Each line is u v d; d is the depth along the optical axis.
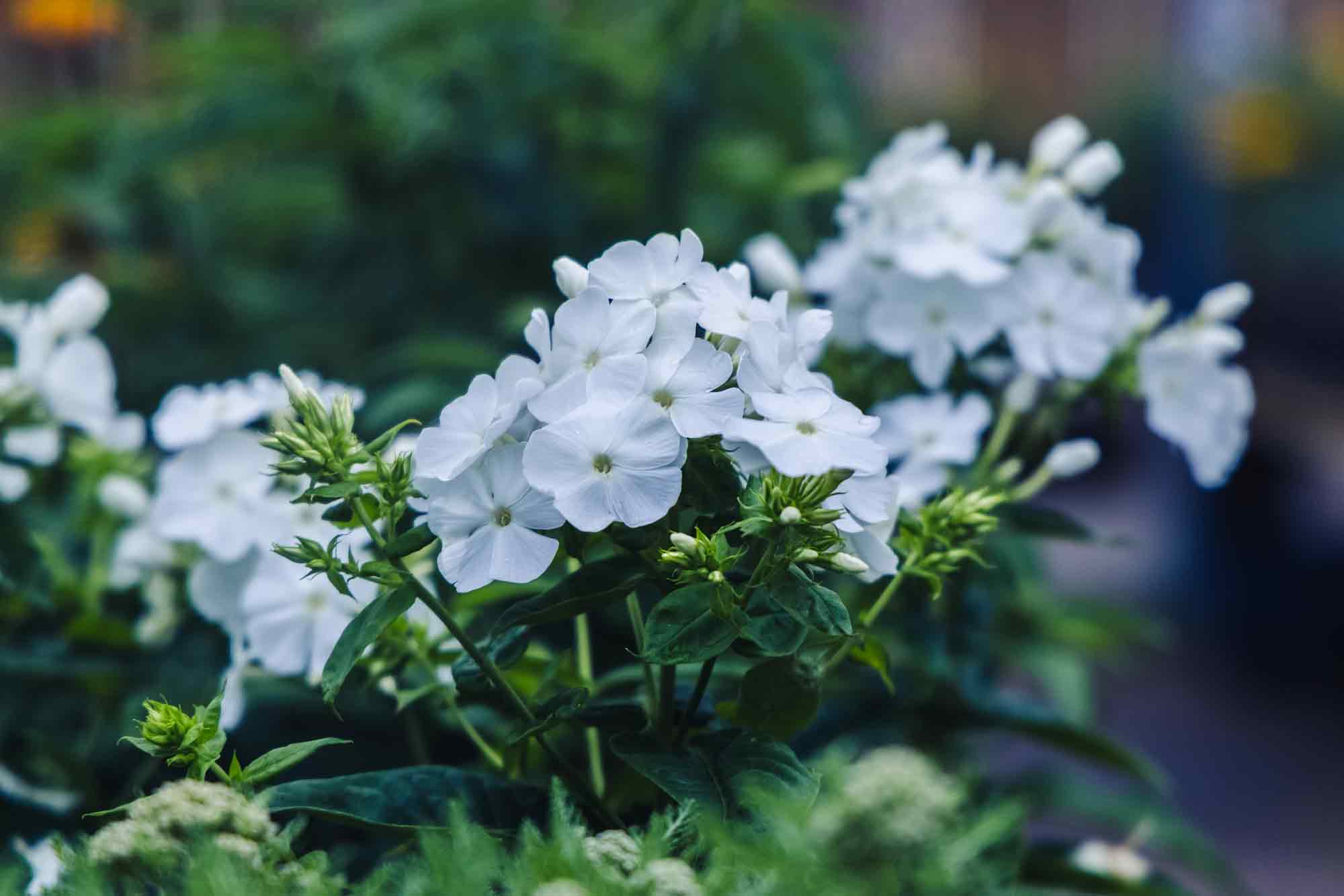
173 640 0.87
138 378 1.22
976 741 0.92
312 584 0.74
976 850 0.59
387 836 0.70
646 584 0.68
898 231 0.83
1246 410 0.85
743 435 0.64
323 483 0.66
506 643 0.68
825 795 0.65
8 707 0.86
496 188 1.19
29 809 0.82
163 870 0.61
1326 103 3.67
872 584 0.76
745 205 1.23
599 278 0.66
